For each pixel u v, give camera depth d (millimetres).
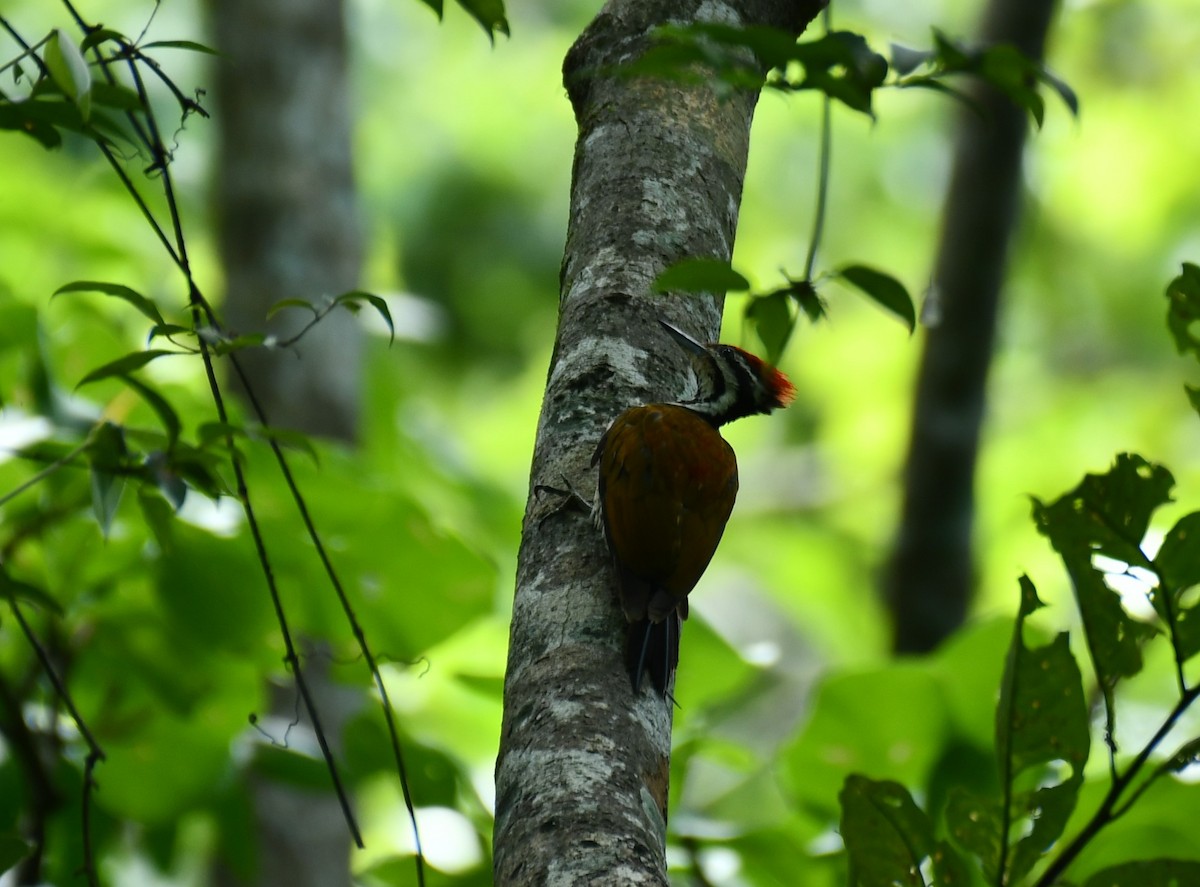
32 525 9500
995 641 10328
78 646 10055
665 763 6070
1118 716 13961
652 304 7496
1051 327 24375
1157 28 23172
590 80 7996
